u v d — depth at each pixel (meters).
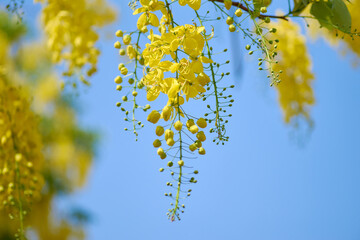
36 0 1.69
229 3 1.28
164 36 1.27
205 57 1.26
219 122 1.29
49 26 1.69
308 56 2.12
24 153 1.64
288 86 2.12
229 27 1.28
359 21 1.54
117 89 1.30
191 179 1.29
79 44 1.67
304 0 1.37
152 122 1.28
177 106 1.28
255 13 1.30
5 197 1.58
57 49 1.69
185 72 1.26
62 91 1.67
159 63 1.27
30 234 1.58
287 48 2.10
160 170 1.29
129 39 1.30
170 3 1.29
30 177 1.63
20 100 1.68
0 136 1.63
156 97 1.28
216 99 1.29
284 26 2.12
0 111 1.64
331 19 1.36
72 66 1.67
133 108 1.30
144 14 1.30
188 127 1.29
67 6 1.70
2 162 1.61
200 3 1.27
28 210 1.58
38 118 1.70
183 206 1.28
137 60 1.30
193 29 1.27
